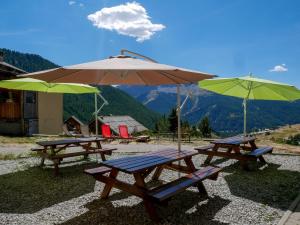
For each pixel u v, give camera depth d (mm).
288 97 8211
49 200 5422
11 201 5352
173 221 4520
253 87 8883
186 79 5570
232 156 8273
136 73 6406
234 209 5059
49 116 23031
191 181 5043
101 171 5277
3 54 20828
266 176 7426
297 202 5379
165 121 38906
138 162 5230
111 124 41719
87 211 4883
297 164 9039
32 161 9070
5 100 18125
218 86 9078
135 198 5547
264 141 15625
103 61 4879
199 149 8703
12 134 17641
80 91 9664
